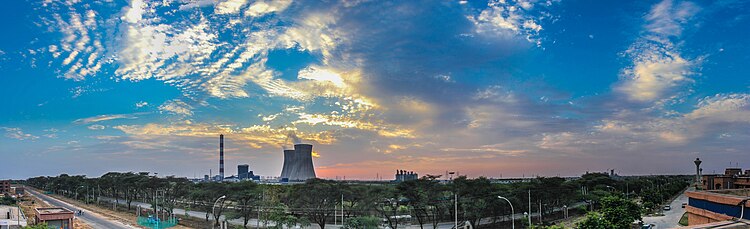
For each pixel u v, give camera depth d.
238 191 120.25
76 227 116.06
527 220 110.50
